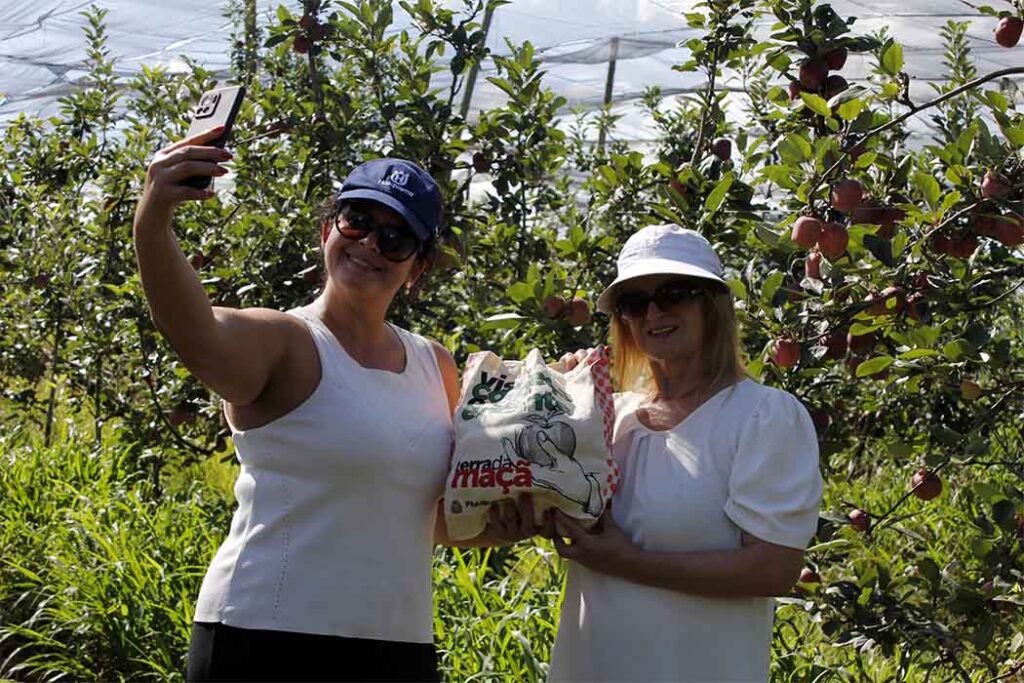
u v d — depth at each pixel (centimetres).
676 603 244
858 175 379
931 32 680
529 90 503
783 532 237
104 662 442
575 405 250
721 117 489
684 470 246
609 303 273
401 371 258
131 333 611
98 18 743
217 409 550
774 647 412
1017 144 342
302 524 238
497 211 507
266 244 528
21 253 653
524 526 249
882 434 471
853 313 354
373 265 248
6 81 944
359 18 506
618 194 483
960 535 532
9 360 698
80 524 497
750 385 251
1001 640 434
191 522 527
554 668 261
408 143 500
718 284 255
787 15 404
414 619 249
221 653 238
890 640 374
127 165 650
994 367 362
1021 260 408
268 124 552
